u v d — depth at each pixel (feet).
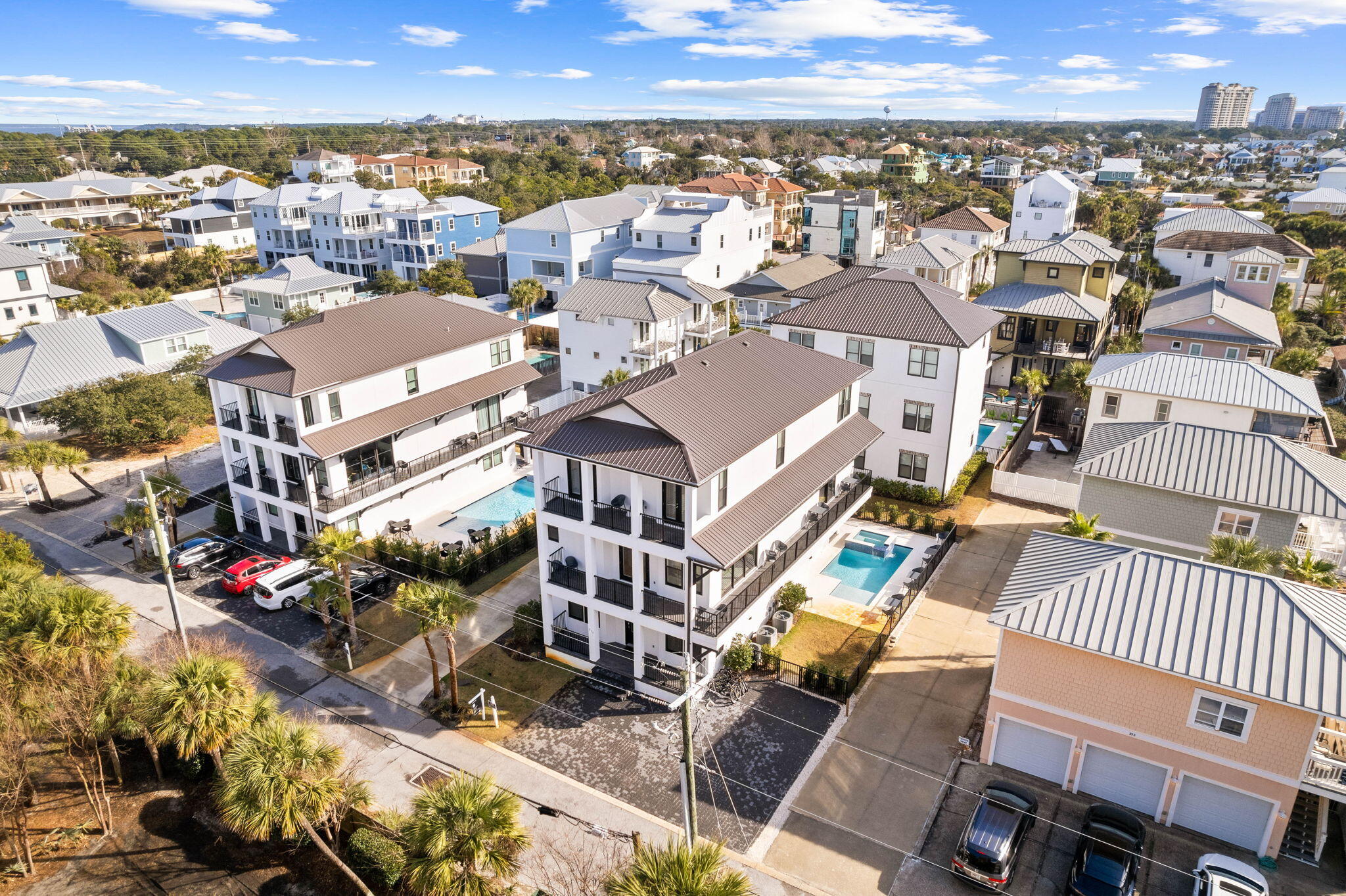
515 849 57.88
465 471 142.82
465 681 94.53
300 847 72.90
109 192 436.76
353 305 136.67
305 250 345.72
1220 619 67.67
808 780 77.82
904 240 374.02
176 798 79.71
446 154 625.00
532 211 385.50
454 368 138.31
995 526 126.93
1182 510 101.19
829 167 613.93
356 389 121.29
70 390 163.63
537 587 114.62
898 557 119.24
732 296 231.30
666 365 101.24
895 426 134.62
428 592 82.89
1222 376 135.95
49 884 69.41
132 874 70.49
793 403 100.83
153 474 150.82
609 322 189.37
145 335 184.24
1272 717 63.41
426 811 57.52
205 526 133.28
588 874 64.54
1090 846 65.10
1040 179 334.65
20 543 107.65
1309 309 240.32
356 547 120.67
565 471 94.53
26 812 77.15
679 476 79.46
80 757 82.17
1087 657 70.28
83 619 73.97
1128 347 187.11
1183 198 451.12
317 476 120.06
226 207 390.42
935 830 71.97
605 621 95.66
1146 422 112.37
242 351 120.88
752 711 87.51
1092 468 104.94
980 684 90.99
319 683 94.79
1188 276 248.11
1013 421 170.40
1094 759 73.61
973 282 290.76
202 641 93.76
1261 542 97.19
